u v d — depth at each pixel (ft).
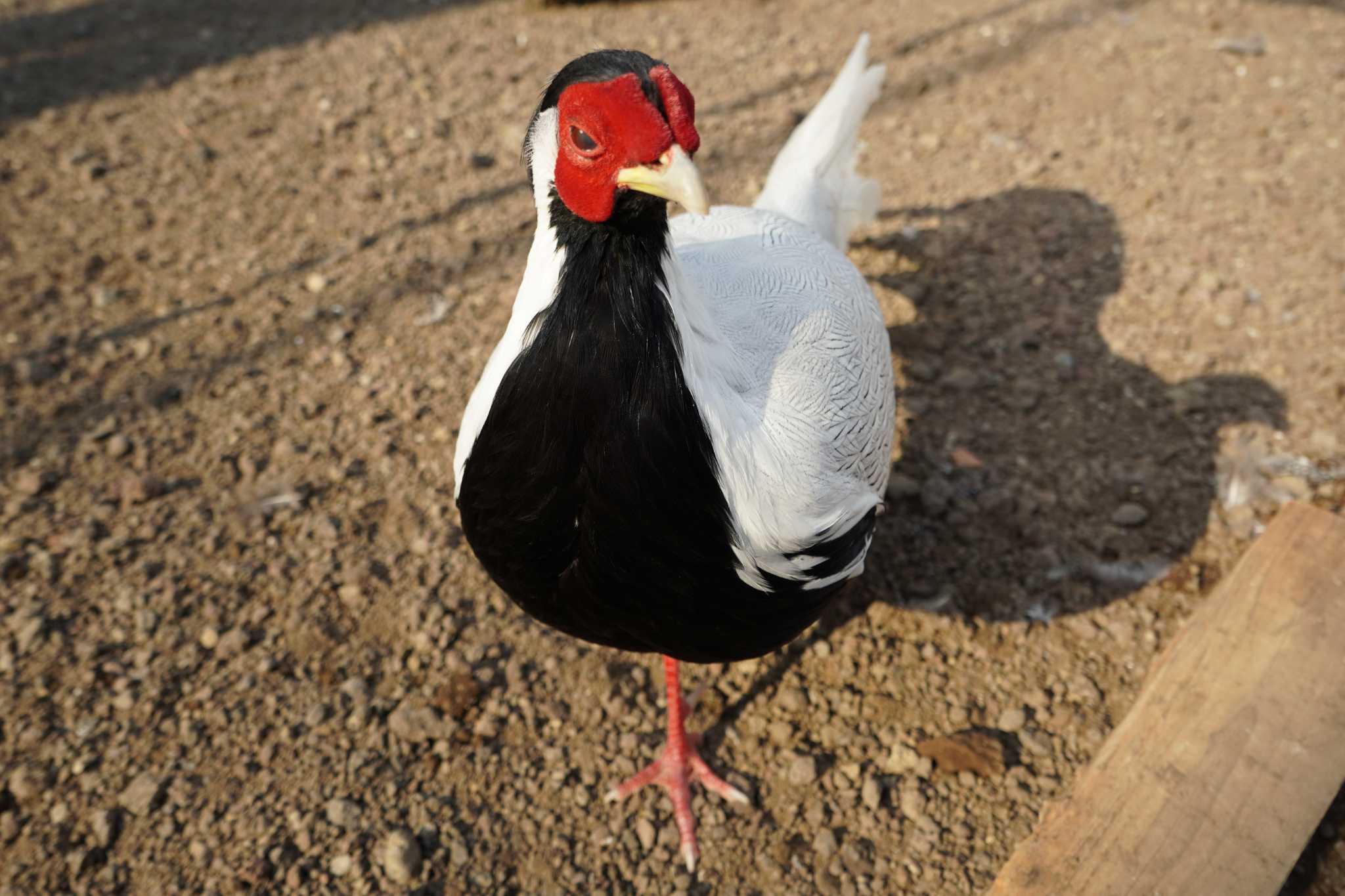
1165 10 4.33
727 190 3.48
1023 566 2.46
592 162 1.42
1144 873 1.89
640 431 1.52
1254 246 3.12
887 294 3.10
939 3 4.58
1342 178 3.32
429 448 2.79
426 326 3.11
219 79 4.21
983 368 2.87
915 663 2.32
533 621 2.43
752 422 1.61
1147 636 2.33
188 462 2.76
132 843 2.09
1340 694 2.07
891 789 2.14
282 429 2.84
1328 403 2.70
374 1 4.86
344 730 2.25
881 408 1.94
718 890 2.04
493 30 4.57
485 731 2.24
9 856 2.07
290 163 3.71
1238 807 1.95
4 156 3.72
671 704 2.15
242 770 2.19
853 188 2.61
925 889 2.02
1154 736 2.05
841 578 1.82
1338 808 2.04
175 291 3.22
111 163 3.69
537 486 1.59
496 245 3.37
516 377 1.55
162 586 2.48
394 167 3.68
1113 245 3.17
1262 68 3.90
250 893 2.03
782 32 4.42
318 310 3.16
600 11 4.68
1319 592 2.21
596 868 2.07
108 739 2.23
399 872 2.04
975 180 3.48
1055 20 4.33
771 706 2.28
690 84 4.03
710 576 1.64
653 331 1.50
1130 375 2.82
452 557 2.55
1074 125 3.67
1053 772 2.14
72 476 2.73
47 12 4.77
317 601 2.46
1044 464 2.64
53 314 3.13
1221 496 2.54
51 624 2.41
